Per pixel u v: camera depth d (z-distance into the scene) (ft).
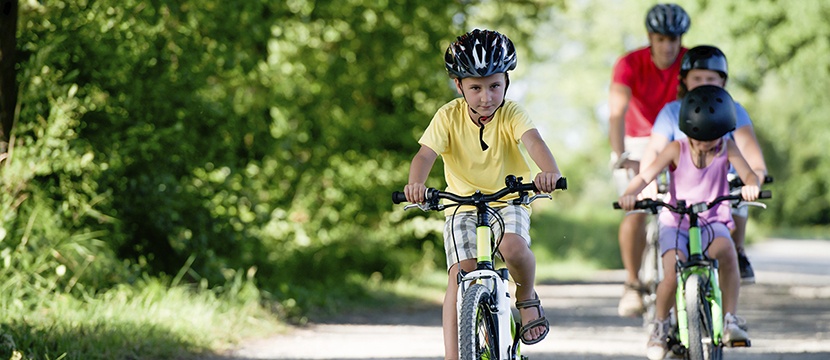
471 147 28.37
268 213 58.90
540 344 46.93
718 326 33.68
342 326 53.67
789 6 116.16
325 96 76.38
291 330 50.39
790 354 42.73
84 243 47.93
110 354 36.76
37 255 44.47
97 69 48.60
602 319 60.34
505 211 27.86
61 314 40.27
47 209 46.85
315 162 74.79
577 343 47.44
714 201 33.88
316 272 71.92
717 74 37.65
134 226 52.24
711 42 117.70
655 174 35.55
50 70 46.32
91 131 49.34
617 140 43.60
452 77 27.37
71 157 45.24
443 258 89.71
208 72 54.85
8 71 43.68
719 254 34.63
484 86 26.91
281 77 73.00
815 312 63.62
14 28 43.68
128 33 49.70
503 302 26.04
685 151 35.55
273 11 61.98
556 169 26.78
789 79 128.26
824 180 319.06
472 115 28.17
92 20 48.03
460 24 82.02
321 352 42.86
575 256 137.69
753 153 36.86
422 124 78.89
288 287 59.00
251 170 65.41
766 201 320.91
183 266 53.47
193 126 54.39
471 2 82.74
